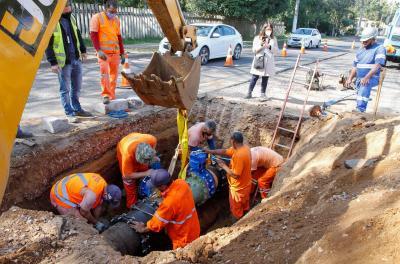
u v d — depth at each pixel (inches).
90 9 623.8
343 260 93.1
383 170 137.1
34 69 64.9
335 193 136.9
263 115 278.2
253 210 151.9
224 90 368.2
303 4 1411.2
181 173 224.5
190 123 293.3
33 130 209.5
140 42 706.2
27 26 64.0
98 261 119.6
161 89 132.2
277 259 108.7
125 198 234.1
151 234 186.7
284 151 263.7
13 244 124.3
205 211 246.4
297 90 388.5
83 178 170.1
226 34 570.3
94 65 450.3
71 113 232.1
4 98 57.8
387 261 86.8
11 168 169.9
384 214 102.3
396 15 546.6
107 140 225.0
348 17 2060.8
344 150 178.2
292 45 929.5
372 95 387.2
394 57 551.5
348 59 698.2
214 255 121.4
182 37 149.0
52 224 135.9
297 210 137.9
